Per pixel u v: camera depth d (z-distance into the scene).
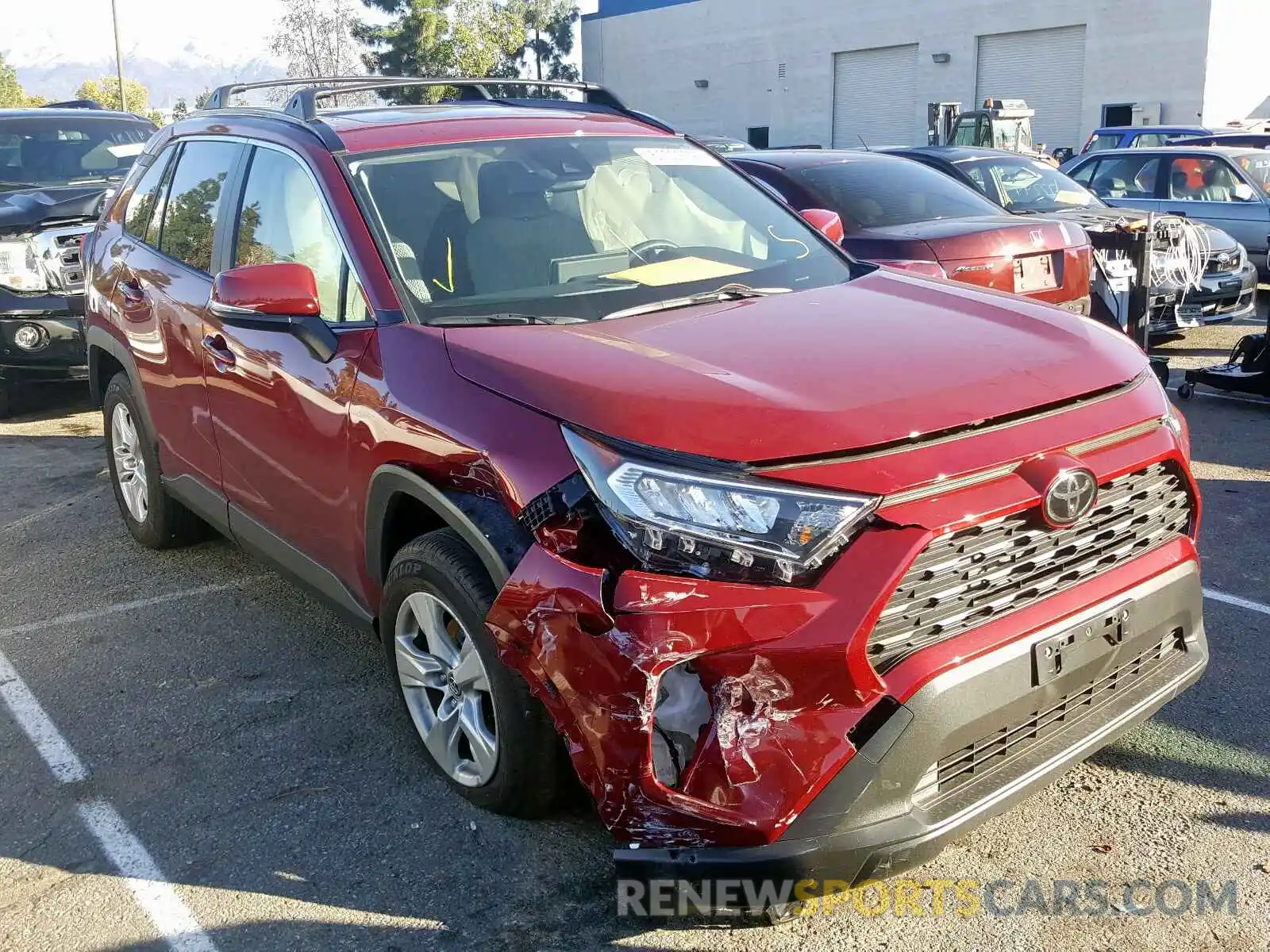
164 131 5.12
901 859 2.29
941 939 2.57
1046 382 2.64
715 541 2.24
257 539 3.92
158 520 4.97
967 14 32.44
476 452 2.63
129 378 4.80
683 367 2.62
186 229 4.41
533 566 2.43
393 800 3.17
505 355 2.79
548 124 4.03
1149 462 2.65
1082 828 2.95
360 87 4.24
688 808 2.25
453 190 3.56
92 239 5.34
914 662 2.29
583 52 47.62
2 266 7.48
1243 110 28.62
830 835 2.23
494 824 3.03
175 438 4.46
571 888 2.78
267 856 2.96
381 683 3.89
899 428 2.38
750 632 2.22
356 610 3.40
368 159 3.57
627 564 2.30
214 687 3.91
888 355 2.72
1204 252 8.74
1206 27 27.22
